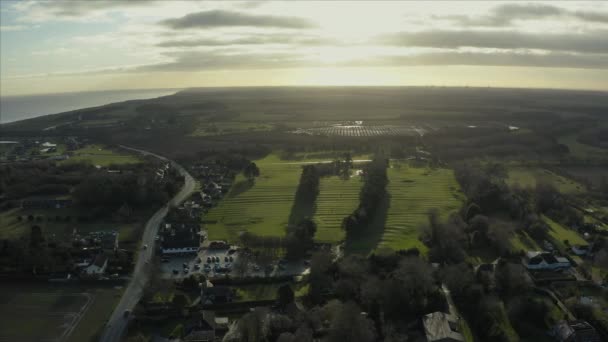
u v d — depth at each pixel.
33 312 187.75
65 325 179.38
